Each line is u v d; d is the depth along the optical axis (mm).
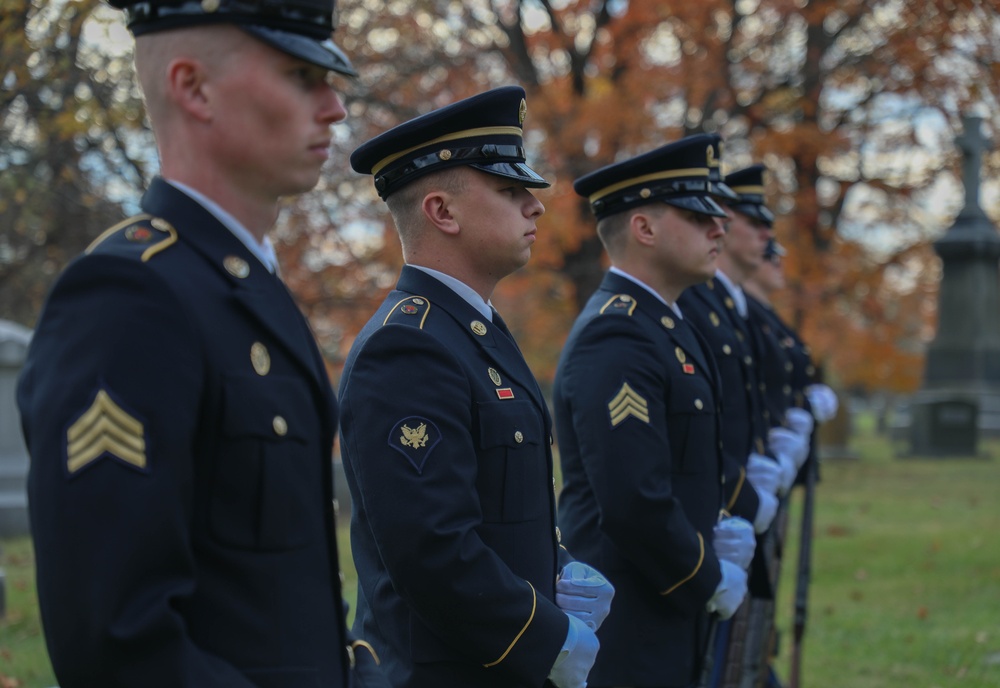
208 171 1715
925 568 8156
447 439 2408
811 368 7672
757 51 13945
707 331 4449
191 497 1595
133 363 1545
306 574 1738
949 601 7160
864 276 14578
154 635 1494
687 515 3498
